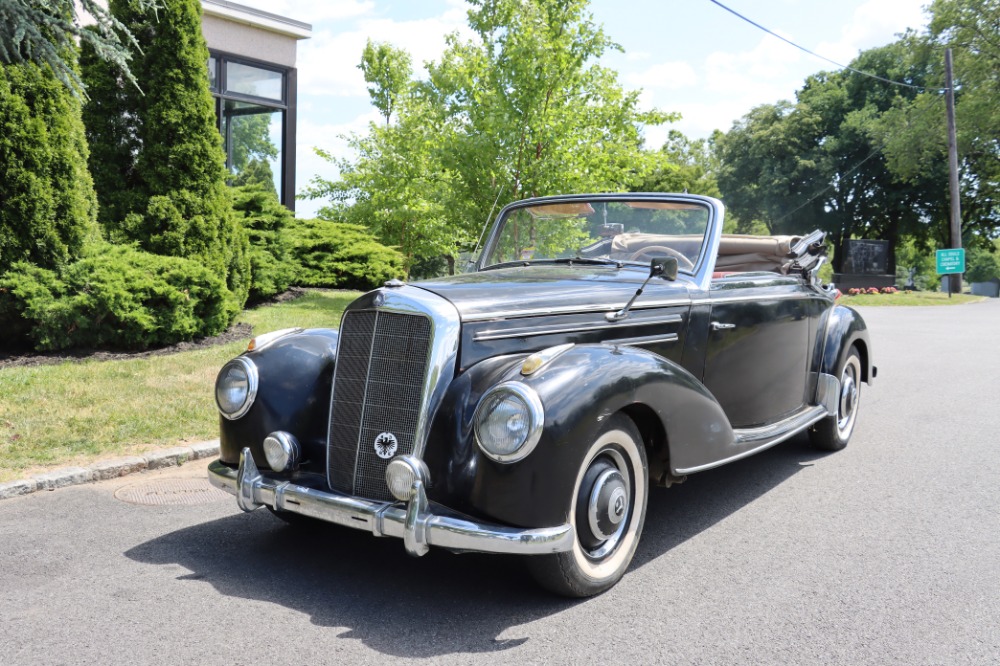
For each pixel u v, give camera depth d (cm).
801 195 4791
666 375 346
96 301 772
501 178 1270
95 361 758
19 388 639
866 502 464
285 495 336
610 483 328
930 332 1455
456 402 317
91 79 938
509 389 298
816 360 556
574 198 504
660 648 288
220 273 987
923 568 363
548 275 427
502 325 345
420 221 1744
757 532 414
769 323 484
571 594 326
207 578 350
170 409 623
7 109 743
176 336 856
